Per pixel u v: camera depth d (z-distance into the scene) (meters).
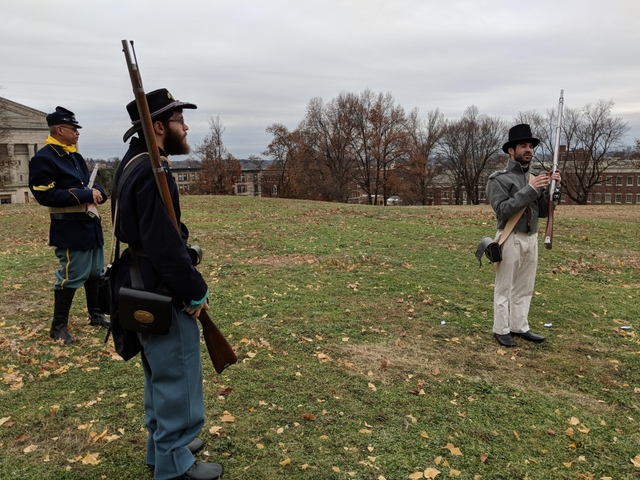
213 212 15.22
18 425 3.01
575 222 13.60
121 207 2.13
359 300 5.77
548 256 8.67
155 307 2.10
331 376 3.76
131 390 3.47
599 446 2.94
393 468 2.65
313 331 4.73
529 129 4.38
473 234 10.91
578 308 5.67
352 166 50.25
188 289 2.13
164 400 2.25
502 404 3.42
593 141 48.22
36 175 4.12
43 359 3.98
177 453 2.32
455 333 4.80
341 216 14.59
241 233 10.79
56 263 7.65
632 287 6.70
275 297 5.83
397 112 46.38
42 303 5.58
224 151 55.69
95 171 4.46
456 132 53.88
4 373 3.71
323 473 2.58
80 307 5.40
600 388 3.71
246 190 86.75
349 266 7.49
